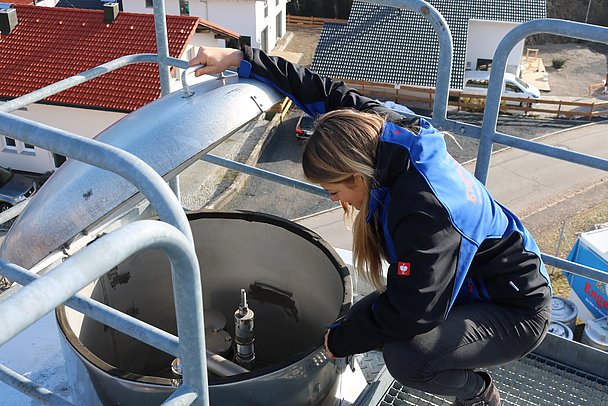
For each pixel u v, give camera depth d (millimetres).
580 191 14352
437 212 1382
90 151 1057
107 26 14508
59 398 1367
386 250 1545
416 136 1439
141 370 2535
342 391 2141
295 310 2383
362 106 1890
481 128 1896
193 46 14867
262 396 1614
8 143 14586
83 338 2014
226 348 2193
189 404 1097
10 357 2447
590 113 18469
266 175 2438
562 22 1654
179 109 1675
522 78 22672
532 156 15828
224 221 2270
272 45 22828
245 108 1706
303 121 16500
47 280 772
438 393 1617
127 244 858
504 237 1555
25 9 15008
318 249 2111
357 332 1509
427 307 1389
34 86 14039
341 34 19625
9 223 12305
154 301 2441
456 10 20109
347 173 1448
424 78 18656
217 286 2457
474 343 1549
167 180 1578
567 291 11125
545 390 2109
